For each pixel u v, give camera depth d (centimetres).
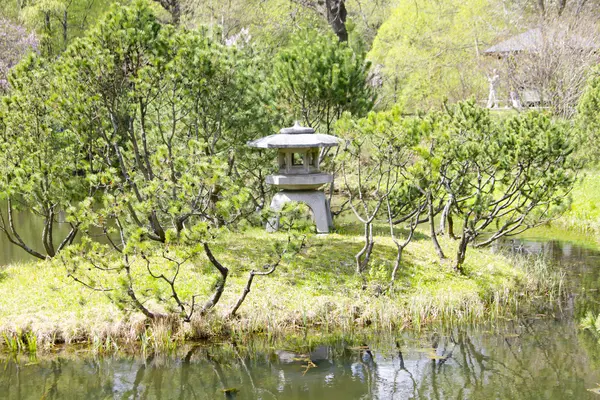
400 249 958
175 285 896
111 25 946
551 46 2273
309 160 1220
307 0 2788
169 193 920
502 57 2611
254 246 1064
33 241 1454
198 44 1041
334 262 1012
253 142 1195
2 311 837
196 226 738
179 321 826
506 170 1052
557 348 800
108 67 934
